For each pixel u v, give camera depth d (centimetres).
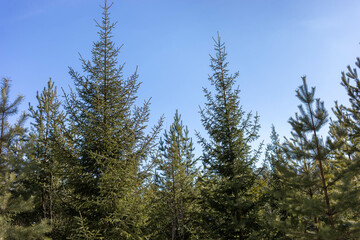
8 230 823
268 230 1191
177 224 1273
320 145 945
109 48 1320
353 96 1227
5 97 898
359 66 1219
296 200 955
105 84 1298
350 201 861
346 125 1235
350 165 895
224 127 1353
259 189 1316
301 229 920
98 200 1071
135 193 1170
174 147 1462
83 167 1143
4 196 855
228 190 1249
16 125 927
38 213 1345
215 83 1445
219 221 1266
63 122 1195
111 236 1059
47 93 1530
